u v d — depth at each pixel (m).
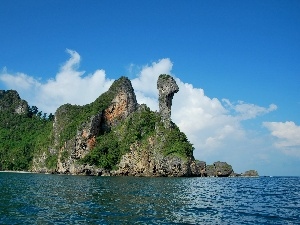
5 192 44.25
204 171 125.69
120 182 73.50
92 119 136.00
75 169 129.12
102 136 138.38
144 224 22.86
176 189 54.38
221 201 38.03
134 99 150.75
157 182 74.38
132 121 134.62
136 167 120.06
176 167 109.31
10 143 199.75
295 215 27.78
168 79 124.69
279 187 67.94
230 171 137.38
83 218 24.77
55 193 44.09
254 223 23.92
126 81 149.88
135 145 122.94
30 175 117.12
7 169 176.88
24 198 37.09
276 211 30.02
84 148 133.62
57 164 142.00
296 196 46.16
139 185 62.94
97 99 150.38
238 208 31.84
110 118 143.88
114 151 127.62
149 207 30.94
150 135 122.38
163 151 114.19
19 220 23.64
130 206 31.41
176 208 30.86
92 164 125.88
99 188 54.19
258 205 34.59
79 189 51.62
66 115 160.88
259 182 91.00
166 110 123.50
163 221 24.09
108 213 27.05
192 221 24.33
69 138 141.75
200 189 56.34
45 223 22.73
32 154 179.00
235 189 59.22
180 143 114.44
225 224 23.39
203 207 32.16
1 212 26.73
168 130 119.44
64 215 25.94
